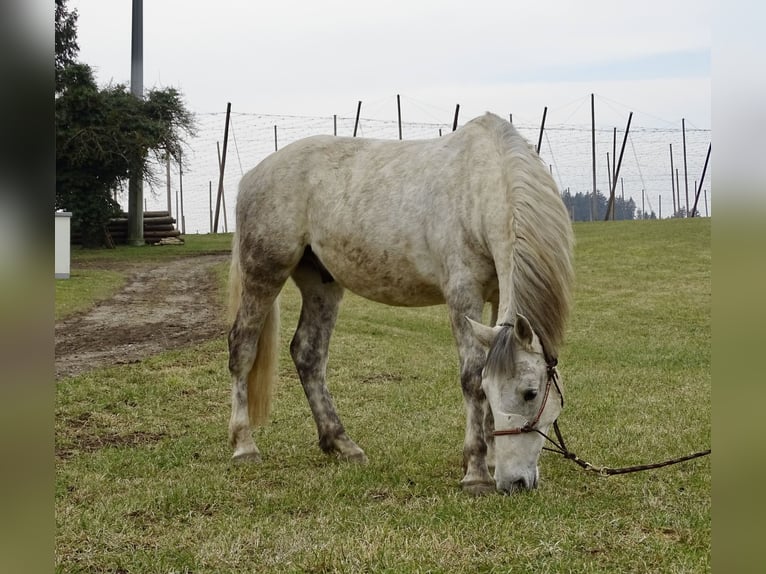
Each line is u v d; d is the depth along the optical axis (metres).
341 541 3.62
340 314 14.82
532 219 4.36
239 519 4.07
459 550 3.48
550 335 4.17
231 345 5.91
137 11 35.38
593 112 40.97
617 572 3.22
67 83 30.73
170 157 33.03
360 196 5.42
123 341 11.56
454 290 4.83
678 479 4.72
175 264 25.78
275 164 5.91
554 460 5.29
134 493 4.54
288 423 6.88
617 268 21.95
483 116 5.20
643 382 8.69
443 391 8.36
